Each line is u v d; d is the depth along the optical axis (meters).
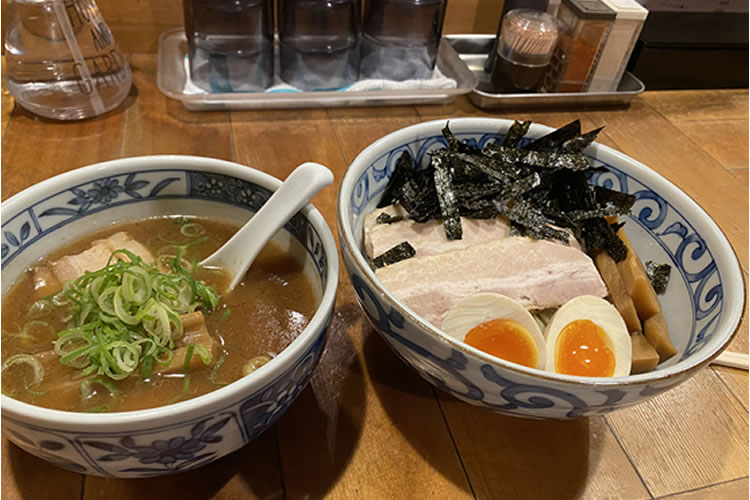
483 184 0.33
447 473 0.26
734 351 0.33
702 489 0.26
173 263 0.26
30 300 0.25
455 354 0.21
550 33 0.51
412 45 0.52
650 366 0.28
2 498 0.23
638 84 0.58
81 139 0.44
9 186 0.39
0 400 0.17
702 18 0.59
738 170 0.50
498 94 0.54
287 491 0.24
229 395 0.18
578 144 0.34
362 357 0.30
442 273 0.30
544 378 0.20
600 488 0.26
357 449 0.26
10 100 0.47
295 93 0.49
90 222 0.28
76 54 0.43
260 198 0.28
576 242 0.33
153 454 0.18
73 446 0.18
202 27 0.47
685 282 0.29
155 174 0.28
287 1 0.48
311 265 0.27
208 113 0.49
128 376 0.22
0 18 0.50
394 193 0.34
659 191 0.31
